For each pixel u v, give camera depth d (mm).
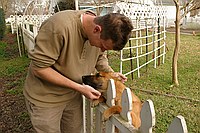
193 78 6883
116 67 8172
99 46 1885
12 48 13781
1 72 8336
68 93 2225
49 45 1895
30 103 2193
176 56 6309
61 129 2553
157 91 5898
